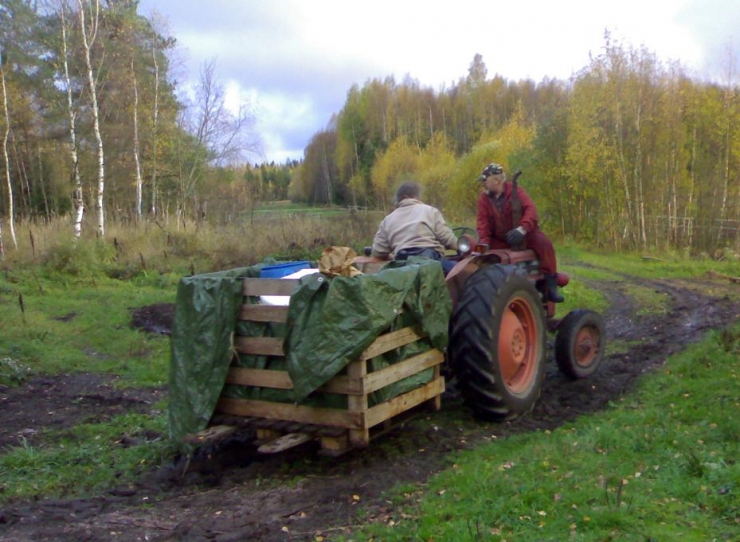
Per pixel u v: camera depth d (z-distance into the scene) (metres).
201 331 4.85
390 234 5.98
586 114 24.97
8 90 27.53
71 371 8.38
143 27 29.16
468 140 55.03
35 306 11.99
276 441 4.51
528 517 3.57
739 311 10.11
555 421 5.68
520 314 5.86
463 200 30.33
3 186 30.83
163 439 5.74
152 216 21.58
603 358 7.80
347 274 4.43
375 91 55.66
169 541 3.78
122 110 28.64
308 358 4.35
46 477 4.98
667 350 7.85
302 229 17.50
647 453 4.42
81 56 23.00
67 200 33.03
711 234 24.02
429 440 5.19
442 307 5.12
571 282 13.97
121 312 11.44
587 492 3.75
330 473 4.71
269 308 4.65
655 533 3.30
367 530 3.68
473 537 3.37
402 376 4.78
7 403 7.16
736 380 5.88
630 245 24.81
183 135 32.88
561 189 26.66
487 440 5.18
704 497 3.66
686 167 24.83
